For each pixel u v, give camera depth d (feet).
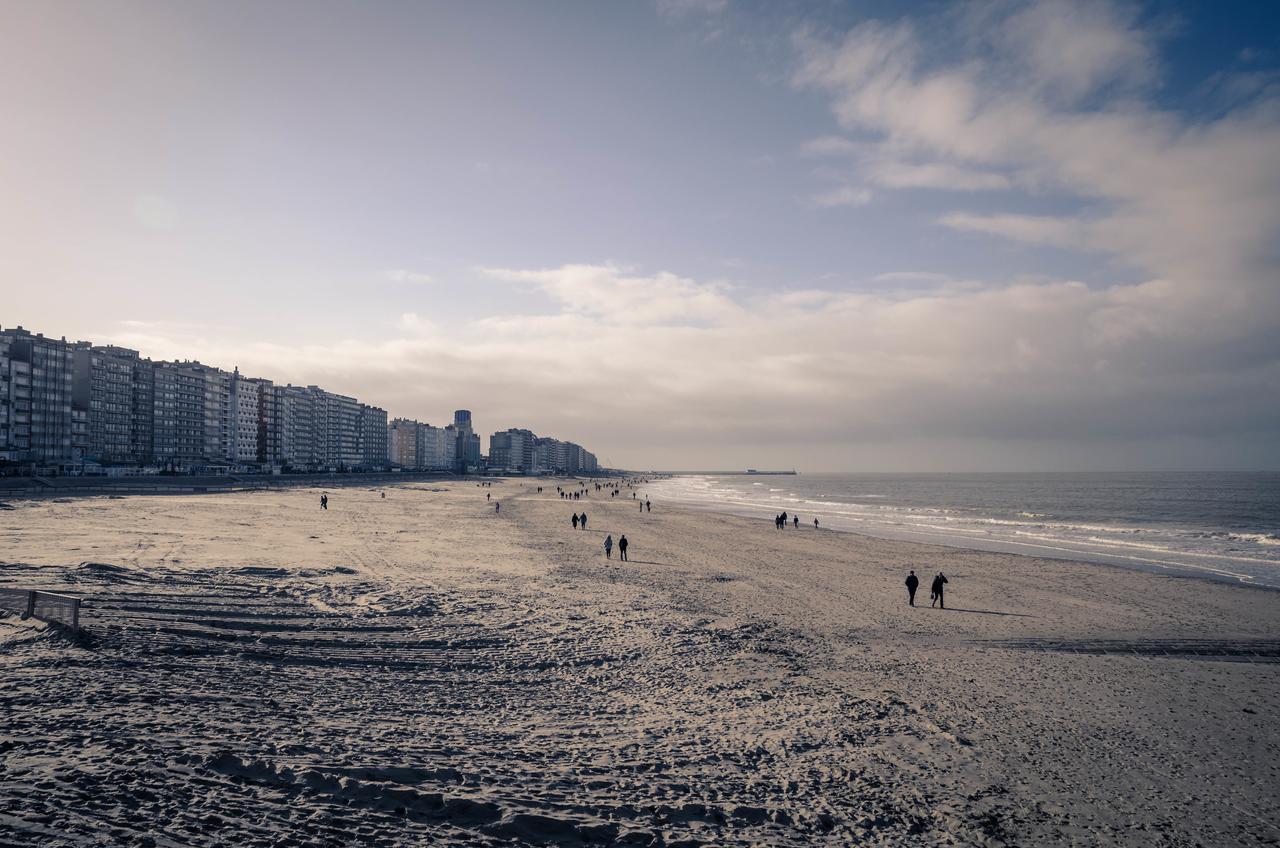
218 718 41.11
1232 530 257.14
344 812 30.60
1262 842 37.99
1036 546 199.72
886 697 58.70
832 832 35.65
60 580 80.23
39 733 35.32
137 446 499.10
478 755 40.42
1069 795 42.34
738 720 51.49
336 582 97.30
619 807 35.40
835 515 342.23
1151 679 68.28
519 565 130.41
